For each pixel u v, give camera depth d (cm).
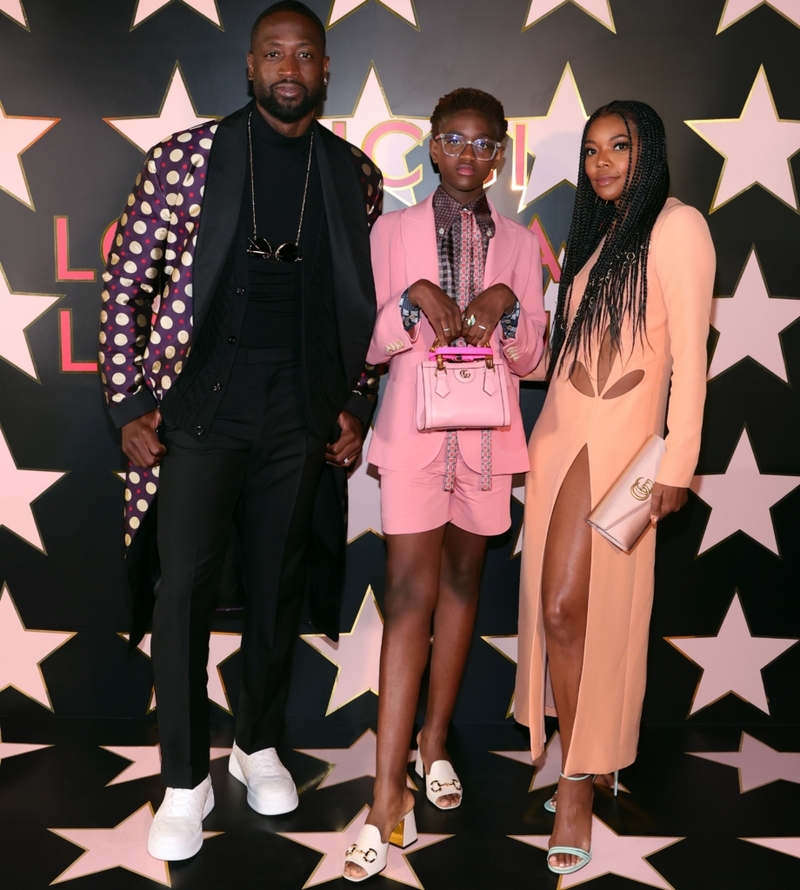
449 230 215
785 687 277
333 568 236
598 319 204
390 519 212
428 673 274
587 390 207
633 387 201
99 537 266
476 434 213
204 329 206
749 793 234
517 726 275
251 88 250
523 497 270
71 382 261
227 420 208
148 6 248
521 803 228
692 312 193
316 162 212
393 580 212
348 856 195
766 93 254
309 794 231
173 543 207
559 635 203
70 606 269
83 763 244
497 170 256
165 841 200
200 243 198
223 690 272
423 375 202
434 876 196
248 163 206
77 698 272
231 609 245
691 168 257
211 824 216
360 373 221
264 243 205
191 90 250
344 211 211
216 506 210
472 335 202
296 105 200
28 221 255
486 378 203
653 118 201
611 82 253
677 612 274
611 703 204
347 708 275
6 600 269
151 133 252
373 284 214
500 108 215
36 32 248
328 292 216
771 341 264
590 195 217
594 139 204
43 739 258
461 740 265
